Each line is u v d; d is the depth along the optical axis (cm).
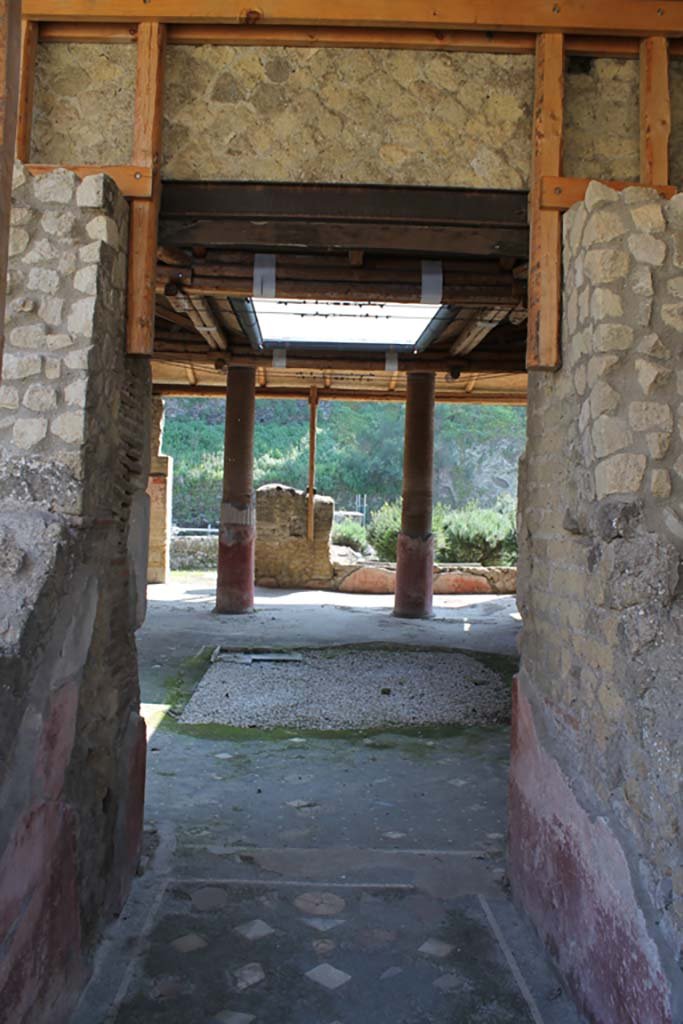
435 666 744
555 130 301
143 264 296
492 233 327
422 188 313
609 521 237
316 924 292
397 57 315
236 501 1044
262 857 345
